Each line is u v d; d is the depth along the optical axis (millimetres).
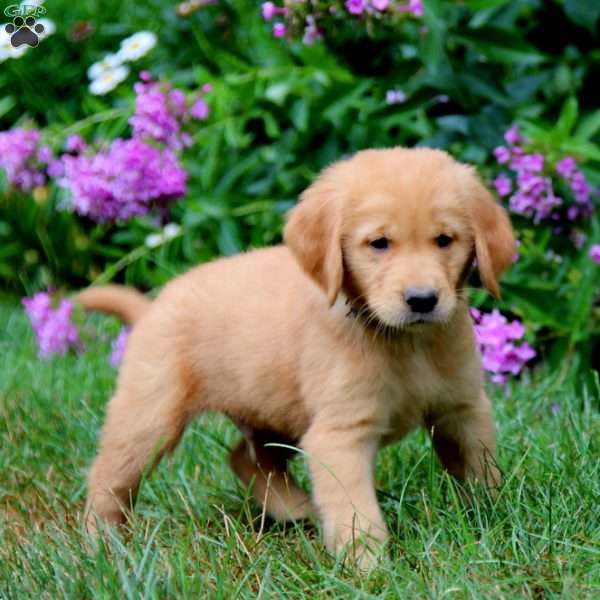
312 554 4723
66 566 4711
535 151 7578
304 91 8586
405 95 8117
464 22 7930
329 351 5227
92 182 8617
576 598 4230
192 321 5801
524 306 7438
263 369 5531
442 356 5262
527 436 6062
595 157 7473
